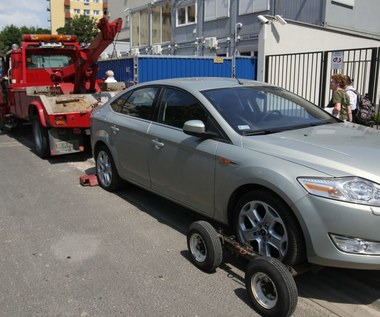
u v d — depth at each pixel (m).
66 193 6.41
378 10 19.16
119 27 9.26
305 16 16.94
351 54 15.38
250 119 4.25
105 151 6.25
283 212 3.37
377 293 3.57
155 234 4.82
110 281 3.77
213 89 4.62
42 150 8.84
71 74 10.26
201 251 3.98
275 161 3.49
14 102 11.09
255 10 18.56
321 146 3.61
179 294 3.55
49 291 3.62
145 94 5.39
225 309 3.33
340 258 3.11
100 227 5.04
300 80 14.43
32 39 10.43
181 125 4.59
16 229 5.01
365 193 3.06
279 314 3.10
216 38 20.91
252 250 3.56
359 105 8.24
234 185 3.78
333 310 3.32
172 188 4.69
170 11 24.53
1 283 3.76
